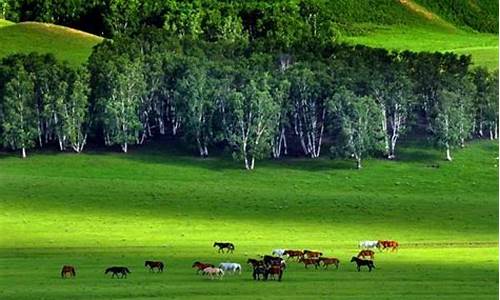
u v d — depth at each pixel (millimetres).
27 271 101312
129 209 156625
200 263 100375
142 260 111062
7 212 151875
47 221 145625
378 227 146250
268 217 153000
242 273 99688
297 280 94688
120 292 86688
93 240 130875
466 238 137875
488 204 163375
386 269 102812
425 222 150500
